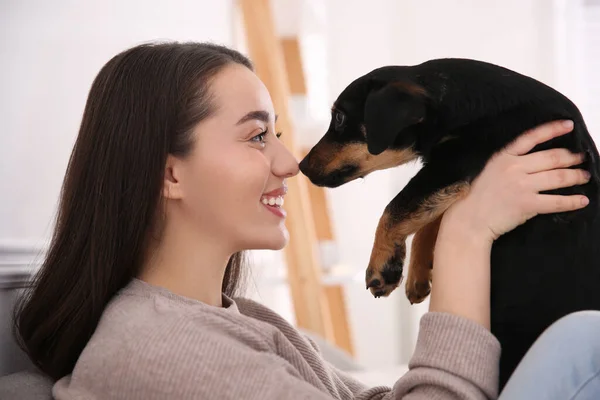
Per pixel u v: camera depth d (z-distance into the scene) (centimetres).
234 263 167
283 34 371
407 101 143
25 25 168
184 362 110
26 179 166
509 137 139
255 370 110
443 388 116
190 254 140
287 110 303
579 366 99
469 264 129
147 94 137
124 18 223
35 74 172
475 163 139
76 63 193
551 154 136
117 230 135
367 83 164
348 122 167
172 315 117
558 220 135
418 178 146
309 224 307
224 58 145
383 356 423
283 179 149
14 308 146
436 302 129
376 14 429
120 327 119
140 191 135
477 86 146
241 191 137
